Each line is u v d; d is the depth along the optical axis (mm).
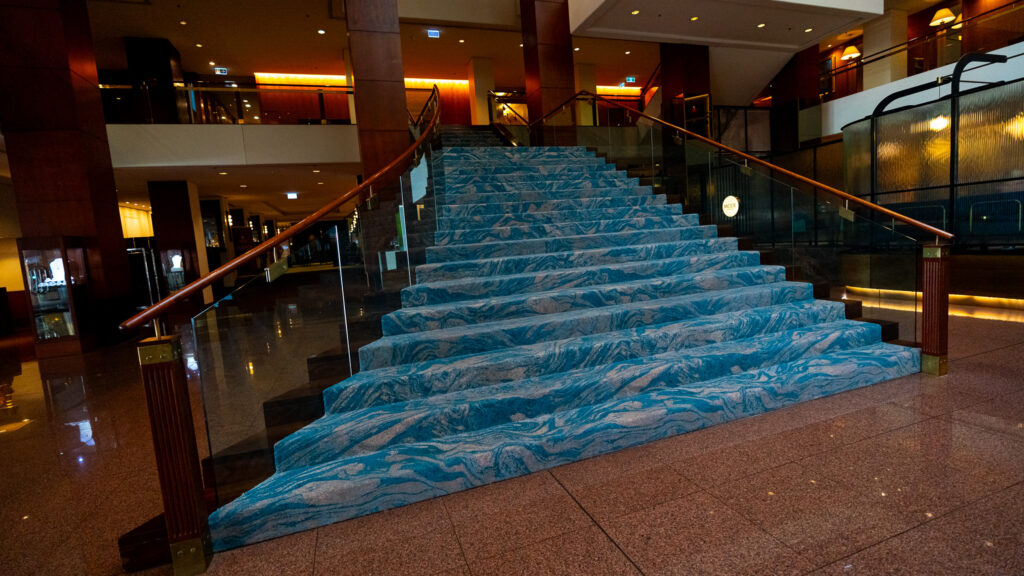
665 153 6715
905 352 3459
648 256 4766
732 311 3977
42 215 7312
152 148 9766
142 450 3178
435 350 3170
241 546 2025
